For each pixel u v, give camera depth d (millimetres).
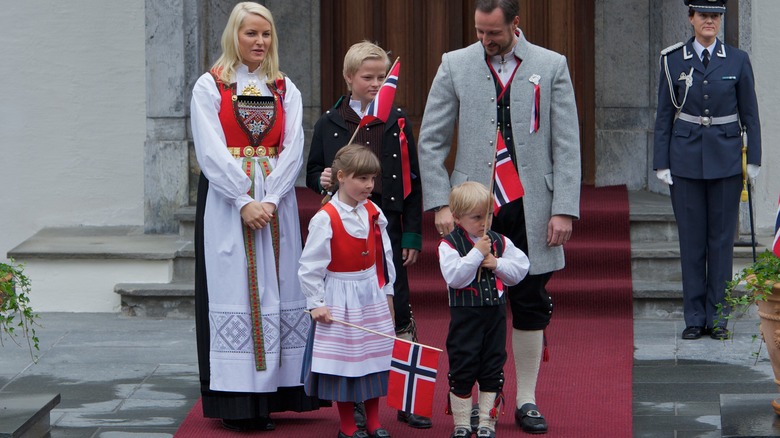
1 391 8539
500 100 7480
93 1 12844
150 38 12148
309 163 7969
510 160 7312
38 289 11195
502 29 7199
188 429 7715
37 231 13070
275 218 7707
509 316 10500
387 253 7406
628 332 10055
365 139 7730
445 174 7625
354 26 13414
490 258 7043
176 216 11930
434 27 13367
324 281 7238
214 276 7621
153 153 12273
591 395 8320
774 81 12688
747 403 7324
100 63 12914
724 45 9969
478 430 7168
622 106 13242
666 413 7922
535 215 7465
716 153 9812
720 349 9547
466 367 7098
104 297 11172
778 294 6973
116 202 13086
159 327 10539
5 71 12906
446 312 10664
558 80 7512
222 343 7570
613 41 13172
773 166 12766
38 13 12859
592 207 11617
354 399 7145
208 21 12391
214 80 7680
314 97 13414
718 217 9898
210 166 7535
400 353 7016
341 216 7195
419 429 7680
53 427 7723
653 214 11414
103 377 8930
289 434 7652
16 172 13023
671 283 10805
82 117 12977
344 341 7156
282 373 7738
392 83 7516
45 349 9750
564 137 7496
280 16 13305
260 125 7684
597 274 10969
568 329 10172
